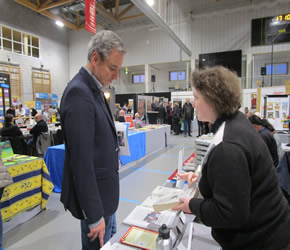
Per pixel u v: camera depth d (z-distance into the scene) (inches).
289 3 377.7
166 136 242.7
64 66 543.8
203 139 69.1
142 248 31.6
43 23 482.9
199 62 445.4
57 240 74.0
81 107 31.1
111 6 469.4
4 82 355.6
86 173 30.9
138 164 166.9
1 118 264.1
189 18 450.6
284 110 165.8
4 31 406.6
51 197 107.3
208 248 33.0
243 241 22.9
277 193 23.8
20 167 81.0
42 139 163.2
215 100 24.2
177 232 34.9
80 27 504.4
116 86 539.5
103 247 32.1
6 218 76.2
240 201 19.9
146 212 42.3
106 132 35.1
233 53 418.3
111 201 36.8
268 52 399.9
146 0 223.9
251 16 406.0
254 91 329.7
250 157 21.3
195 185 37.0
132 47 520.1
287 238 22.8
